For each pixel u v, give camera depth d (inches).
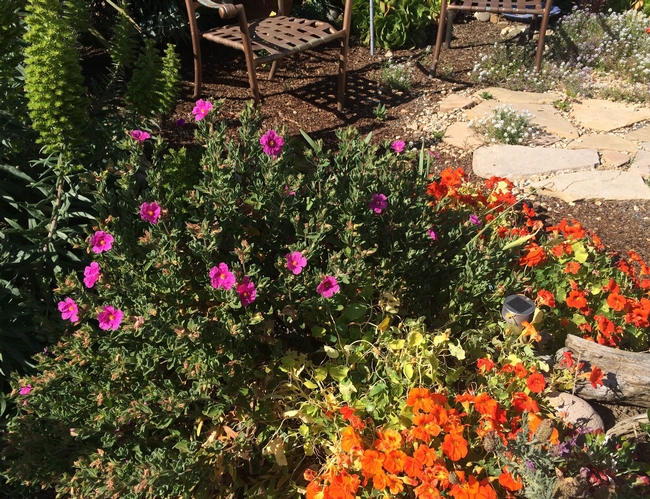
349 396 87.4
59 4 101.7
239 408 88.6
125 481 75.4
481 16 255.8
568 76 210.8
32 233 101.3
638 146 175.6
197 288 92.7
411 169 126.6
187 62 204.1
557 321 112.3
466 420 89.2
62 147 104.7
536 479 74.4
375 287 100.2
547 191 157.6
